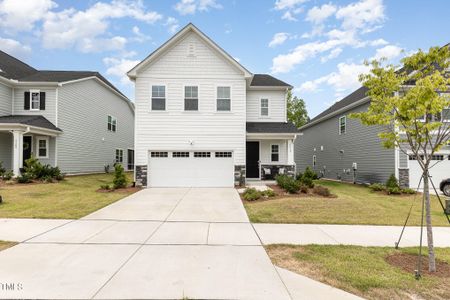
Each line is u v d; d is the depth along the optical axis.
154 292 3.40
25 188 12.33
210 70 14.41
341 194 12.12
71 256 4.60
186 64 14.35
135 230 6.29
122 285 3.57
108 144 24.62
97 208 8.66
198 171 14.15
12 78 17.45
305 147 28.62
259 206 9.15
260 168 16.12
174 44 14.35
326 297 3.33
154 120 14.12
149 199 10.40
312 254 4.80
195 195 11.39
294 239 5.72
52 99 17.58
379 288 3.59
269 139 15.91
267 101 17.11
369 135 16.66
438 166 14.25
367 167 16.86
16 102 17.45
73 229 6.31
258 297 3.32
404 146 14.28
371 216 7.89
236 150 14.29
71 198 10.35
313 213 8.17
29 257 4.54
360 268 4.20
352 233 6.25
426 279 3.86
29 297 3.26
